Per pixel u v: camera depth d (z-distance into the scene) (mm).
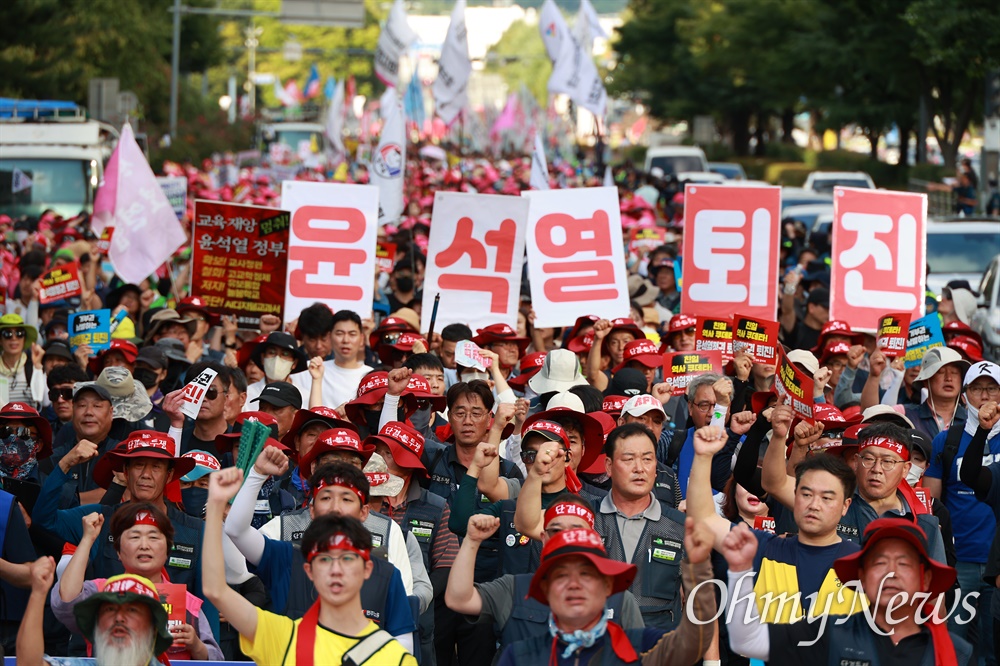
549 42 40000
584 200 18953
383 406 12641
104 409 12484
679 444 12586
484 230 18734
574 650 7719
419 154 85875
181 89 87250
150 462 10172
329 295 19031
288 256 18906
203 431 12508
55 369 13992
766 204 18391
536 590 7781
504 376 16516
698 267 18547
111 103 53031
